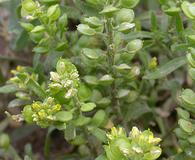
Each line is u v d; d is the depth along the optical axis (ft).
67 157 0.49
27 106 0.38
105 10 0.39
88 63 0.43
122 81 0.44
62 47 0.44
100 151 0.45
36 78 0.45
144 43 0.48
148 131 0.33
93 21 0.40
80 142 0.43
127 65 0.42
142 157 0.33
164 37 0.47
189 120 0.40
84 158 0.48
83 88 0.40
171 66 0.44
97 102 0.44
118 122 0.46
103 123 0.43
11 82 0.47
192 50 0.37
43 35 0.47
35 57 0.48
